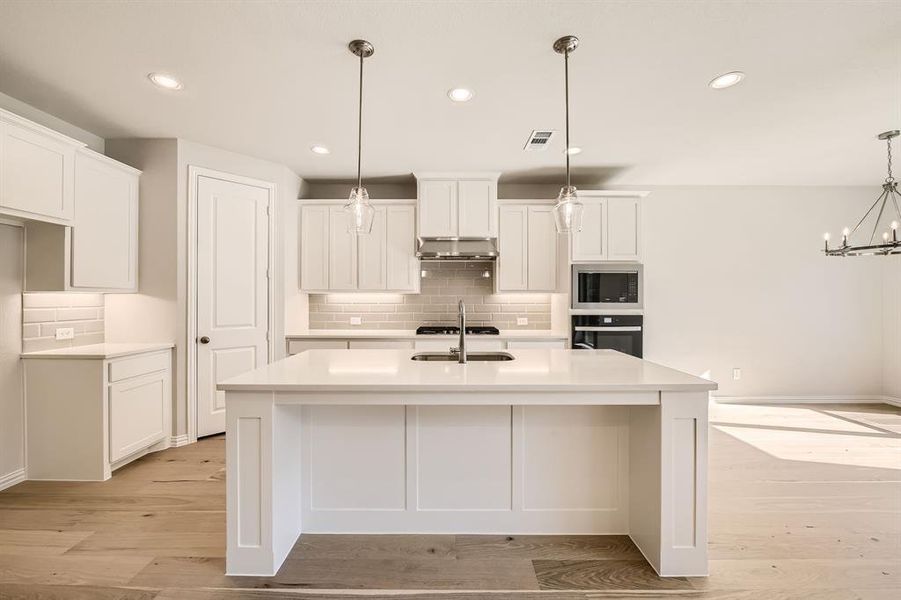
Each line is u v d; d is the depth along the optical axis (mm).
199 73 2465
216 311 3670
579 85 2604
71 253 2840
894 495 2668
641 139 3461
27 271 2809
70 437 2826
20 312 2801
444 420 2217
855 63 2355
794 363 4887
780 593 1786
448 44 2186
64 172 2734
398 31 2084
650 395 1864
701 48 2221
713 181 4668
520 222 4426
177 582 1838
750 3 1892
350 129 3254
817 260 4871
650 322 4844
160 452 3326
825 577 1887
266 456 1865
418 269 4477
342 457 2227
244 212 3838
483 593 1786
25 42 2172
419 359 2654
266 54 2275
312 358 2529
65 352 2875
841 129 3256
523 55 2279
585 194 4293
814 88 2633
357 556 2025
